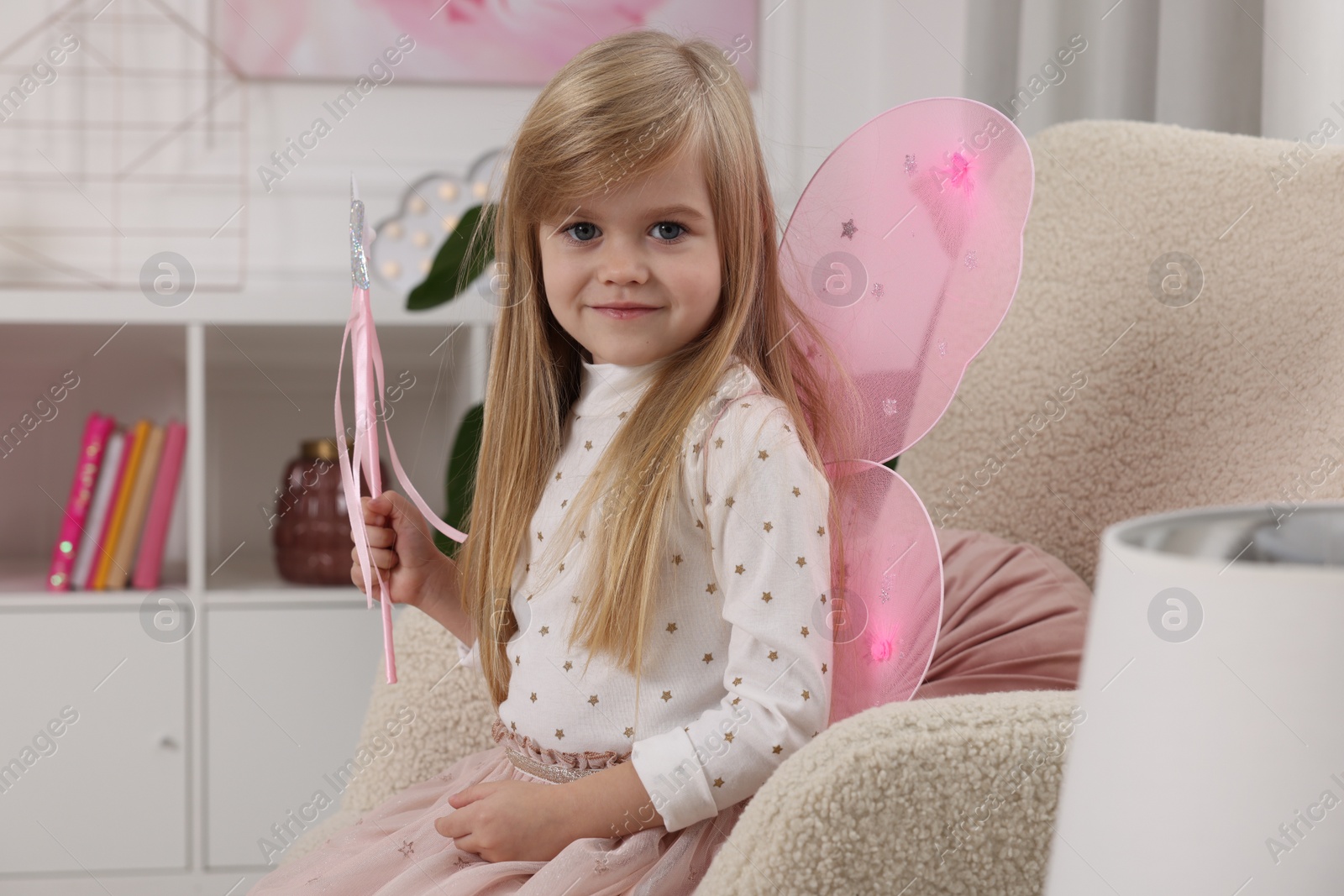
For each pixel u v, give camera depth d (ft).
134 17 5.21
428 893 1.97
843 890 1.62
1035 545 3.21
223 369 5.49
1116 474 3.03
